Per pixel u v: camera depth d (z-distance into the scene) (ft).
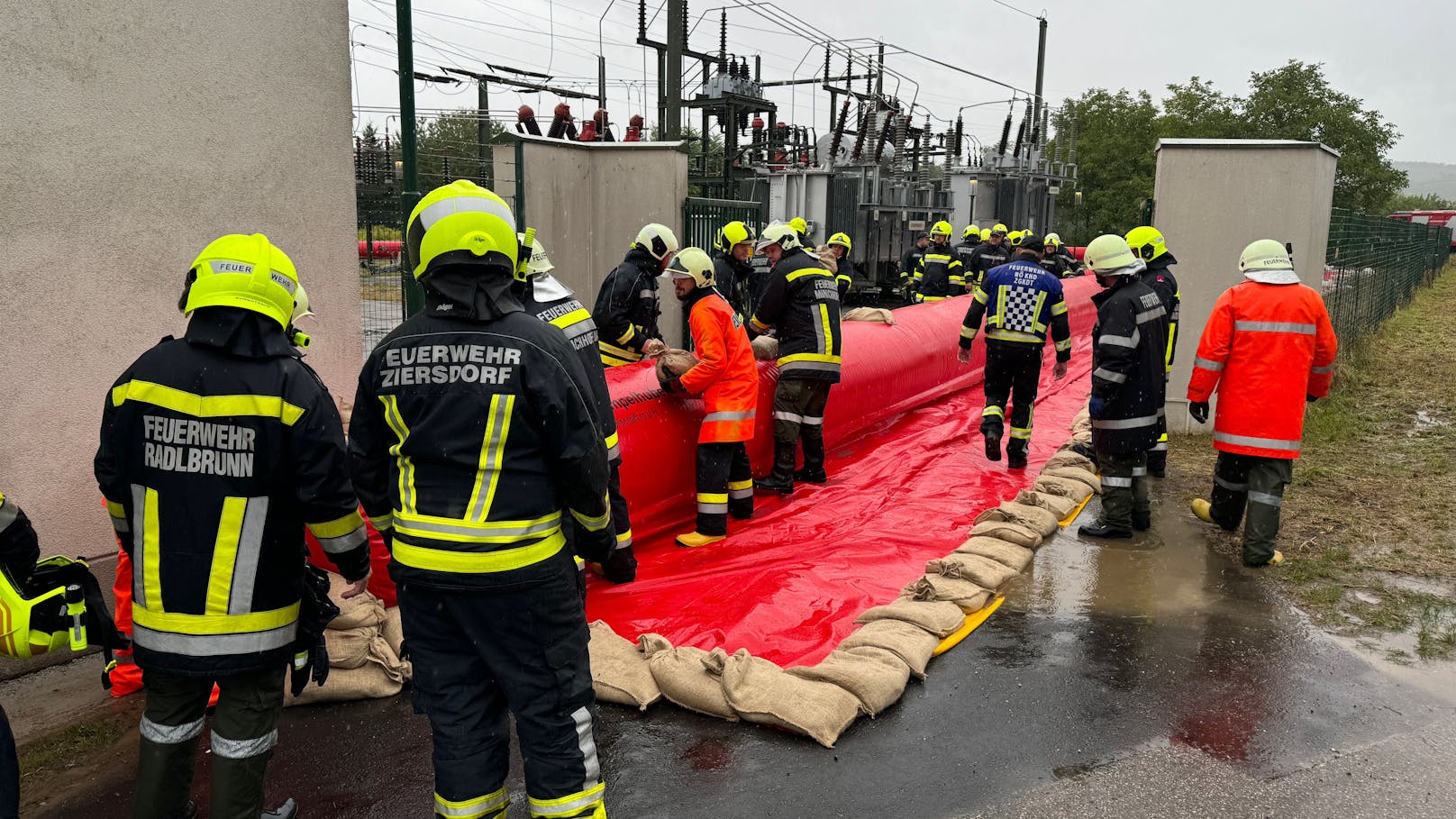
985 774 11.44
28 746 12.52
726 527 20.26
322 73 18.44
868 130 71.00
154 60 15.58
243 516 8.84
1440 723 12.69
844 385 27.07
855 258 67.41
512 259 8.96
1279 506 18.19
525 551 8.70
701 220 42.27
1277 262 18.24
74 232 14.78
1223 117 118.73
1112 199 118.11
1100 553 19.20
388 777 11.53
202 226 16.57
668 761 11.71
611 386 19.66
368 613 14.01
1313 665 14.38
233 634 8.91
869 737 12.29
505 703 9.40
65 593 8.50
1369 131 113.70
